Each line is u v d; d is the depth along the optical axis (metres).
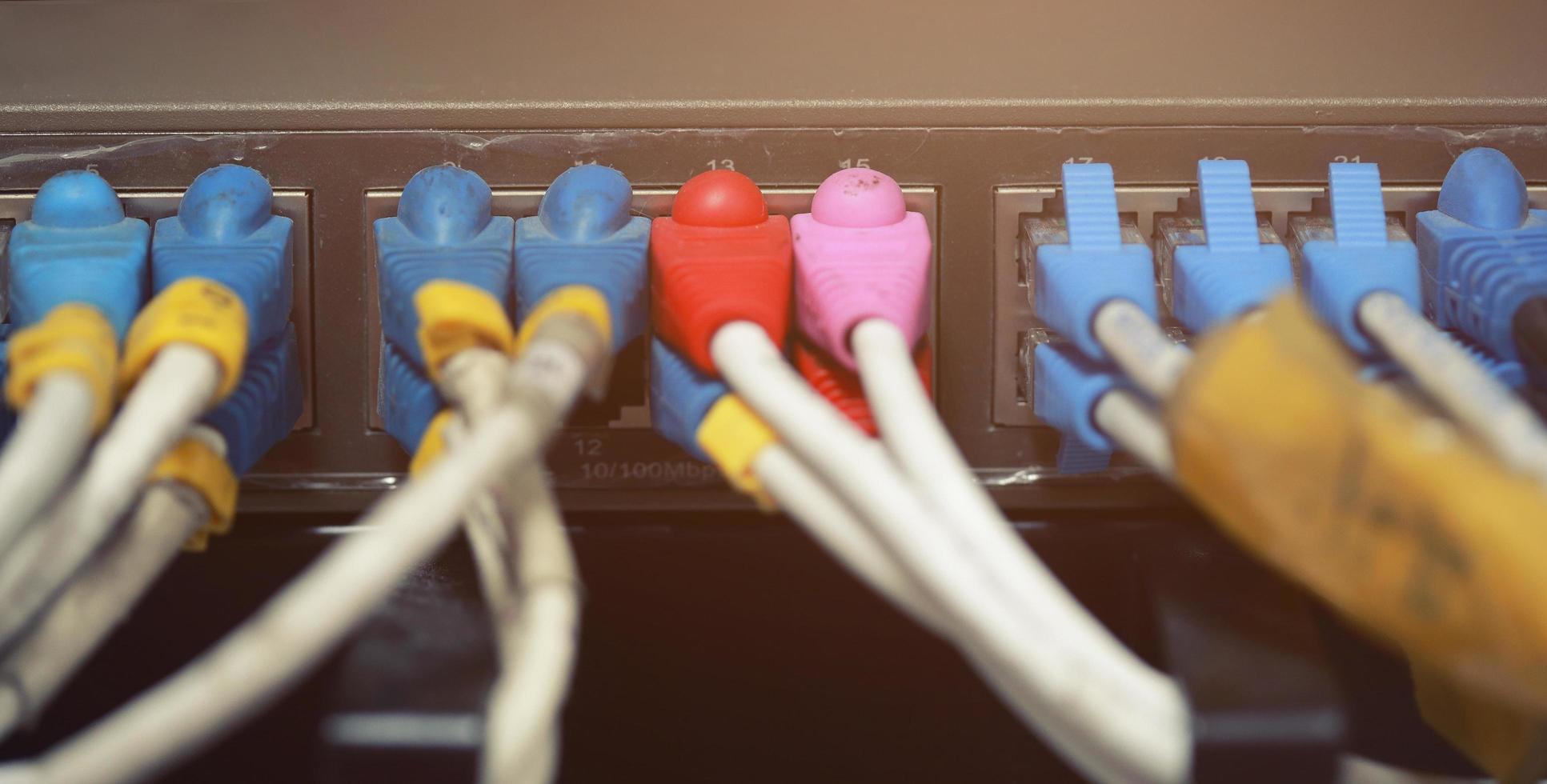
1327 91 0.41
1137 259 0.38
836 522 0.33
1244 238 0.39
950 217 0.42
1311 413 0.25
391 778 0.29
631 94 0.41
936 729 0.42
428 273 0.38
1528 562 0.24
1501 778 0.32
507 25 0.44
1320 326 0.28
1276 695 0.30
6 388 0.35
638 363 0.41
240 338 0.32
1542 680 0.25
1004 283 0.42
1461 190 0.40
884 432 0.34
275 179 0.41
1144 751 0.29
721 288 0.36
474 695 0.30
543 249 0.38
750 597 0.42
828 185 0.40
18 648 0.31
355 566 0.27
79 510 0.29
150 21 0.44
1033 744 0.42
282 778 0.40
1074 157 0.41
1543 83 0.42
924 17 0.44
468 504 0.29
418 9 0.45
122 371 0.32
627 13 0.45
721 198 0.39
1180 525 0.42
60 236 0.39
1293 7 0.45
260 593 0.42
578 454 0.41
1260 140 0.41
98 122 0.41
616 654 0.42
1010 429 0.42
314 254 0.42
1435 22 0.44
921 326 0.38
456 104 0.41
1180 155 0.41
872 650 0.42
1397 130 0.41
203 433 0.34
